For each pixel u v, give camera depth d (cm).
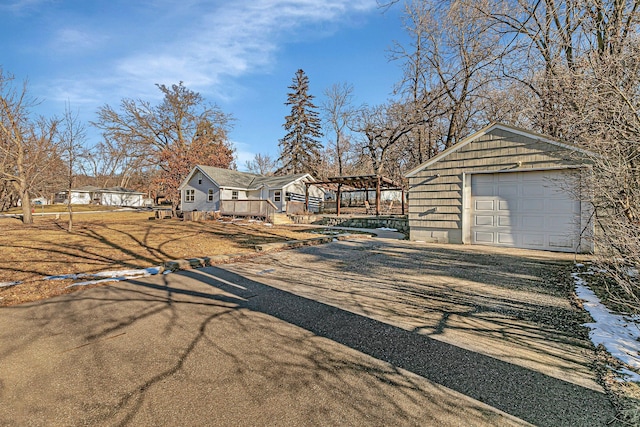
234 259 689
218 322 334
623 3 536
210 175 2281
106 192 4109
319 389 212
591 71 493
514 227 793
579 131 506
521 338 290
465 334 299
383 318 341
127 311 370
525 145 763
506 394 206
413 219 962
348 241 999
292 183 2239
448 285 469
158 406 195
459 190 871
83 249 802
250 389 213
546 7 771
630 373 227
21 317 353
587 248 682
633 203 336
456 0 882
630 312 340
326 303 393
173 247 841
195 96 2916
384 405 195
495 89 1321
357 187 2178
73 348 276
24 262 648
